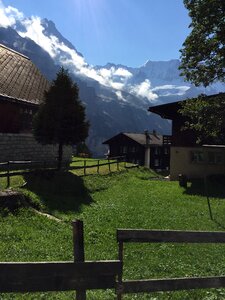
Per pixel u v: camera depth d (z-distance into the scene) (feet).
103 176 124.88
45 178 92.07
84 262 21.76
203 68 116.98
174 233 24.95
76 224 22.03
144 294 32.65
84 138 106.32
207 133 121.49
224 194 110.83
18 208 60.75
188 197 104.73
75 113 103.96
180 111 119.34
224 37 110.83
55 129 102.78
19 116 122.72
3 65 135.85
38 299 29.99
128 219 71.05
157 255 48.32
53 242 49.11
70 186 94.63
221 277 25.98
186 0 111.96
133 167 172.55
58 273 21.08
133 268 41.22
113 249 50.01
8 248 43.83
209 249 53.36
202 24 112.57
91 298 30.68
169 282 24.54
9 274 20.06
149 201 95.25
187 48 116.37
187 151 151.74
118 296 22.86
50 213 67.87
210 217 78.13
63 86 103.91
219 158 146.20
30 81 141.69
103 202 90.07
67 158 147.13
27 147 123.65
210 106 111.24
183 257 48.11
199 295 33.50
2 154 111.04
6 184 77.82
